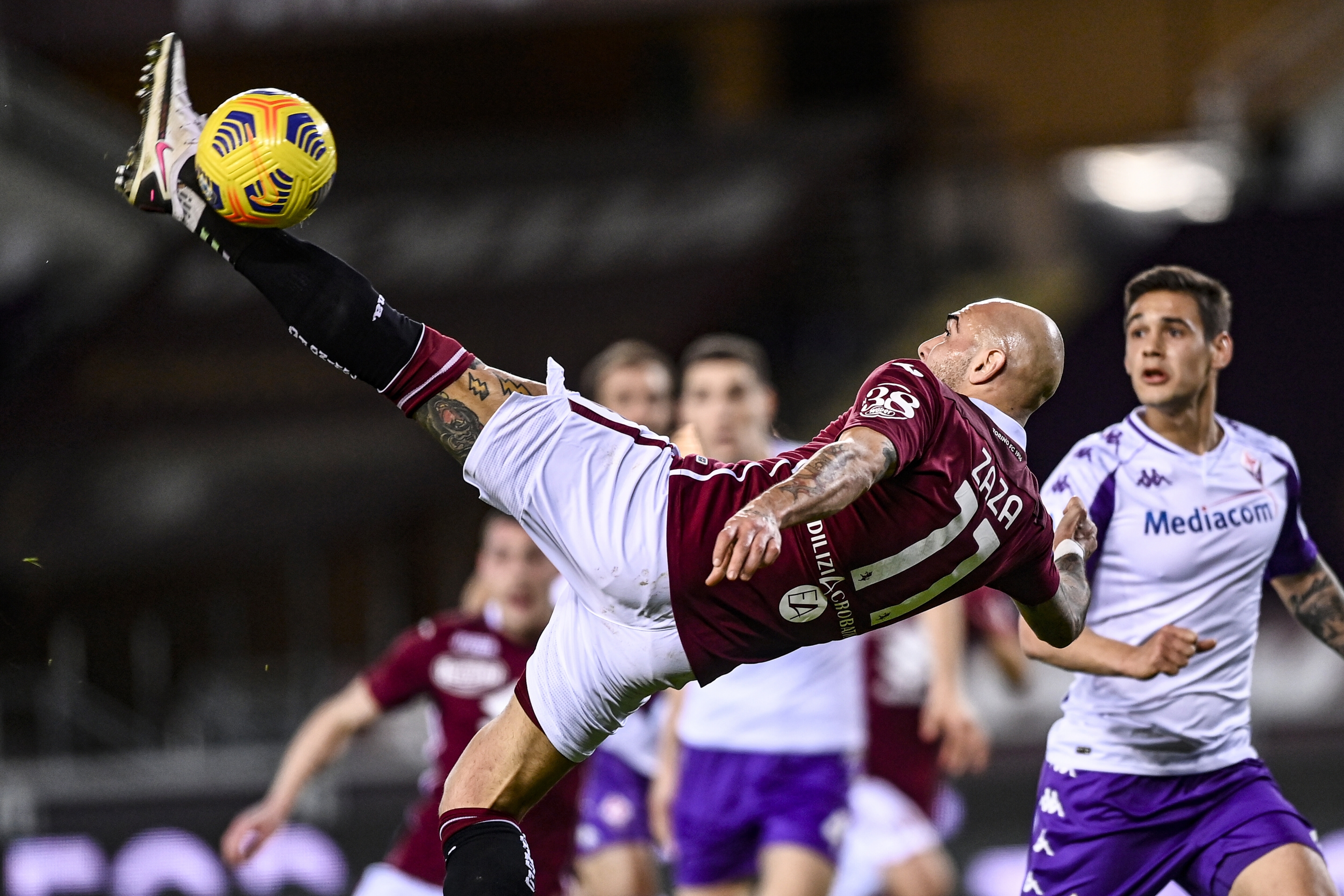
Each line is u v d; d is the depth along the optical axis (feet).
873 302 171.63
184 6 172.24
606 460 38.32
